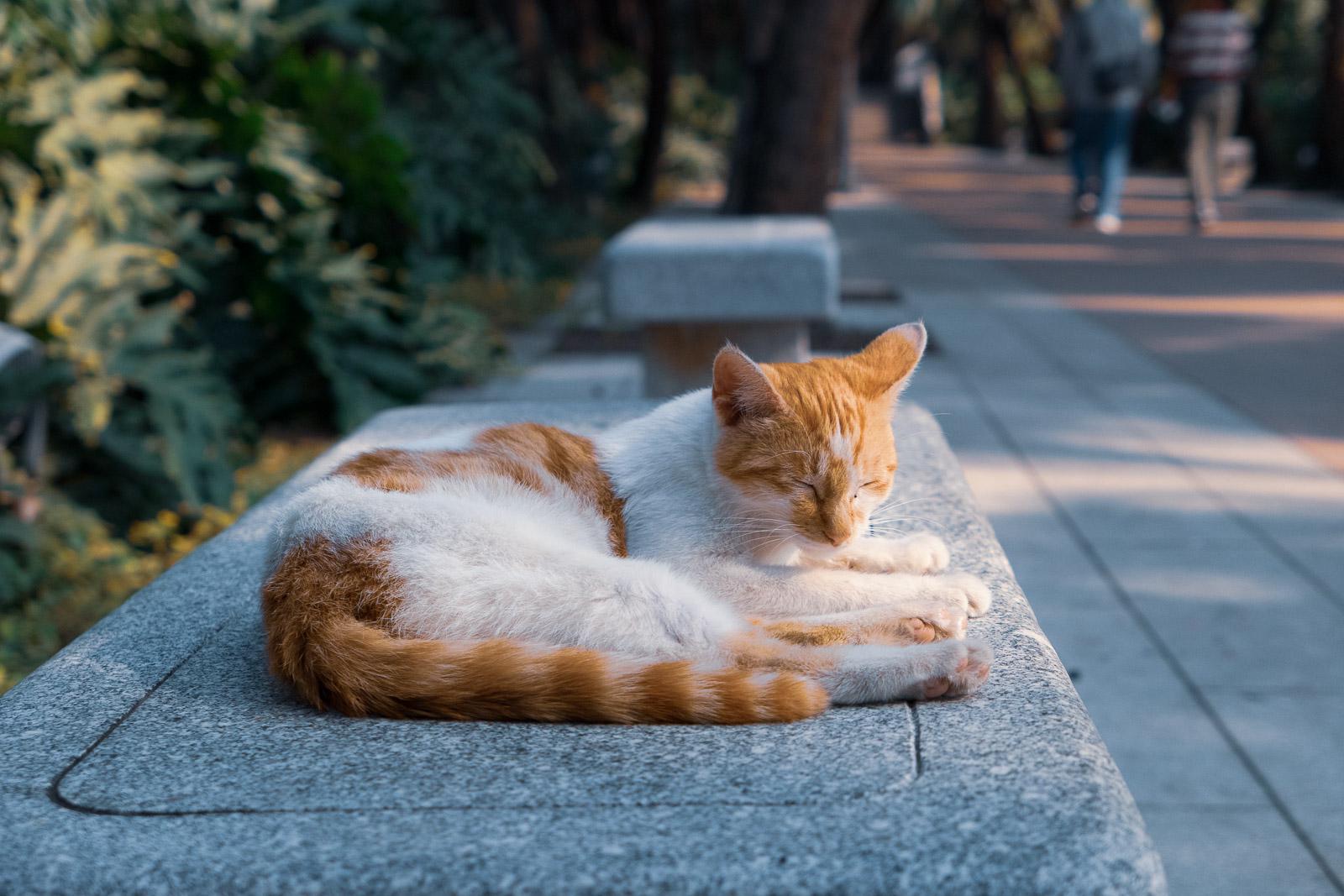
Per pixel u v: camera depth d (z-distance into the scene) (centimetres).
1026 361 809
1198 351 824
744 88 914
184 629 234
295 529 204
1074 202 1532
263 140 643
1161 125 2448
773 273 539
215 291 656
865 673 192
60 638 418
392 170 697
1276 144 2175
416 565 195
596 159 1673
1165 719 345
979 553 265
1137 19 1420
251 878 146
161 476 541
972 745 174
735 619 206
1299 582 438
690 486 237
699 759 173
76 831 158
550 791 165
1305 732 336
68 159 537
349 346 691
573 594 194
